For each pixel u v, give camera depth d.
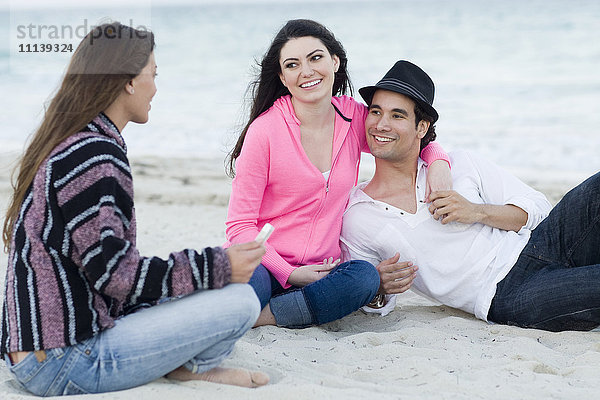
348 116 4.63
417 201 4.66
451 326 4.54
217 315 3.14
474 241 4.64
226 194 10.02
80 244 2.91
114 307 3.19
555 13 35.78
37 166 3.00
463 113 16.64
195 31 37.59
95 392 3.09
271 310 4.42
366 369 3.64
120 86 3.08
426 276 4.68
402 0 68.62
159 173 11.51
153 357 3.09
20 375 3.05
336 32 34.75
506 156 12.76
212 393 3.17
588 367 3.67
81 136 3.01
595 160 12.20
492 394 3.30
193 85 21.80
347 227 4.75
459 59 25.08
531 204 4.72
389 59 25.94
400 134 4.46
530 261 4.56
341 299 4.34
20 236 3.00
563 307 4.25
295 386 3.21
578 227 4.42
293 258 4.52
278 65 4.44
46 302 2.96
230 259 3.13
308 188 4.41
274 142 4.35
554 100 17.52
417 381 3.49
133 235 3.12
